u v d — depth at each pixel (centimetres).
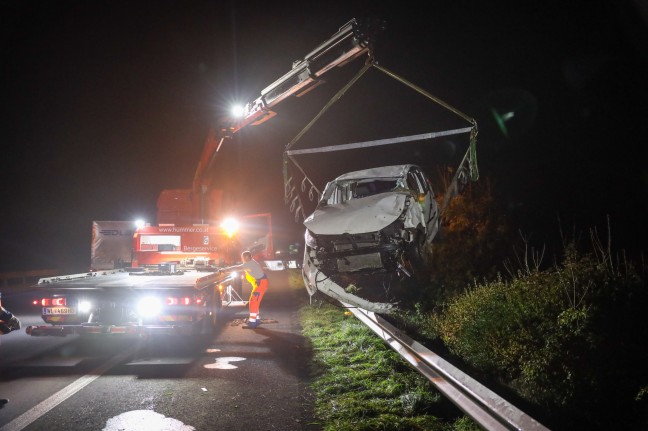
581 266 677
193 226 1374
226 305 1252
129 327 919
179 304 938
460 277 1002
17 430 537
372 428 515
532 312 639
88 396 653
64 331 915
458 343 728
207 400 633
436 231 889
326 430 527
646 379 484
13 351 929
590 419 462
